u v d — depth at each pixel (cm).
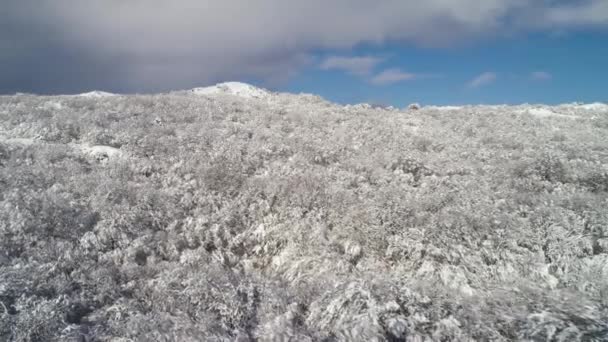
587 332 671
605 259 875
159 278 823
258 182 1181
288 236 1013
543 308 739
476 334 698
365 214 1031
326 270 912
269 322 746
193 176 1212
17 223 878
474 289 845
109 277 802
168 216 1030
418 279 863
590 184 1227
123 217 964
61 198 977
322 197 1111
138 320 695
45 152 1228
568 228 971
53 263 803
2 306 676
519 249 920
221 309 759
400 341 706
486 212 1034
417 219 1009
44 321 650
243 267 971
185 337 680
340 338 720
